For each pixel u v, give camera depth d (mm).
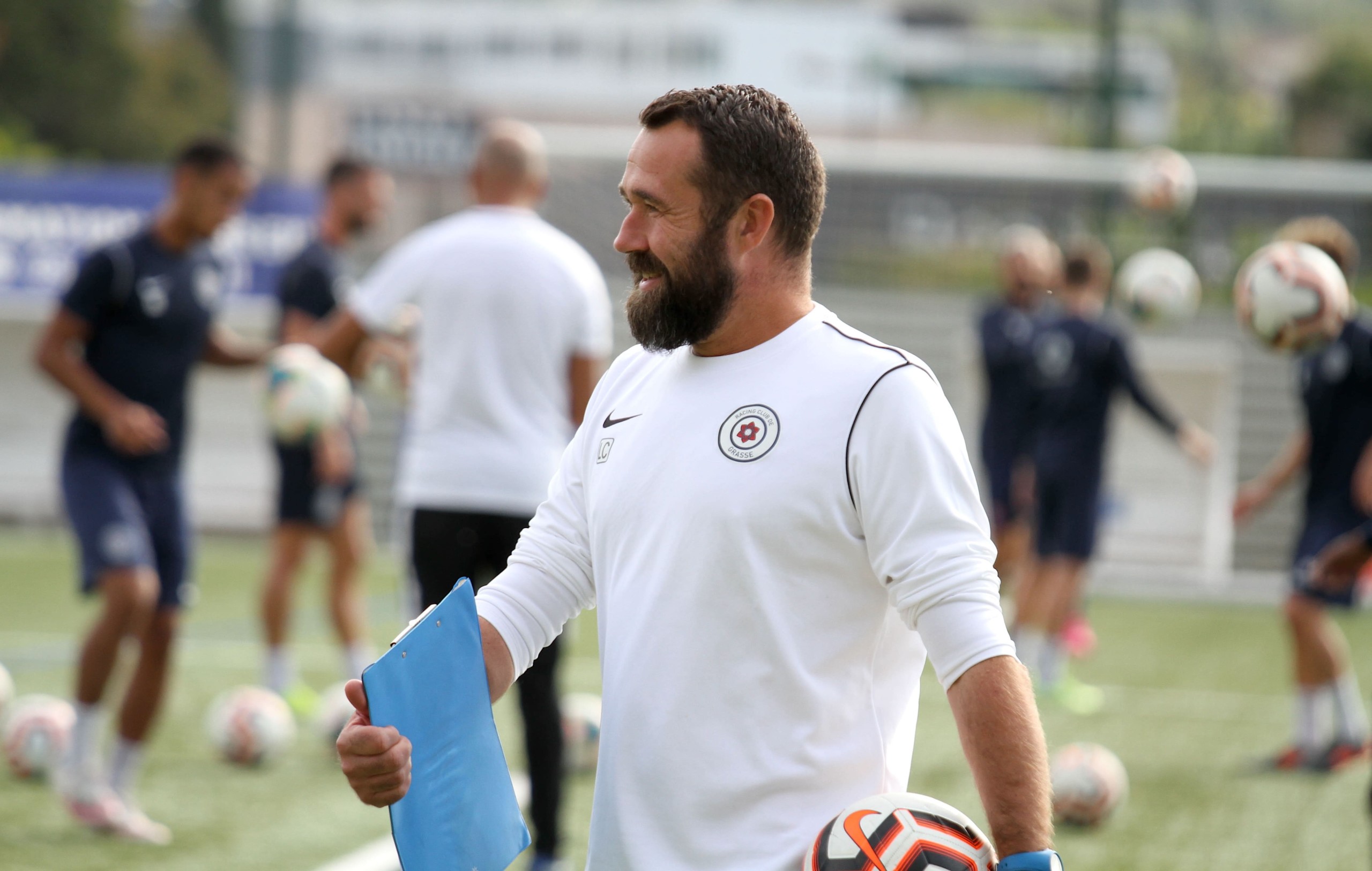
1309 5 143625
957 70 127125
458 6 127312
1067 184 57969
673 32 126812
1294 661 23125
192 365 18766
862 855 6965
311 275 25297
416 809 7109
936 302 56188
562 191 58438
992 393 33250
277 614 25453
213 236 18703
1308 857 17750
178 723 24422
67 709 20875
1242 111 122062
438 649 7379
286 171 79812
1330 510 22688
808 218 7582
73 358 17625
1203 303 54719
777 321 7535
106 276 17688
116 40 131375
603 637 7680
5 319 52625
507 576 8250
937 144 127000
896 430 7094
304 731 24188
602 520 7672
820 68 126312
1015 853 6613
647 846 7223
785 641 7125
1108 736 25406
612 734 7434
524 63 127312
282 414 24016
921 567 6961
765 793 7125
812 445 7160
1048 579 29047
